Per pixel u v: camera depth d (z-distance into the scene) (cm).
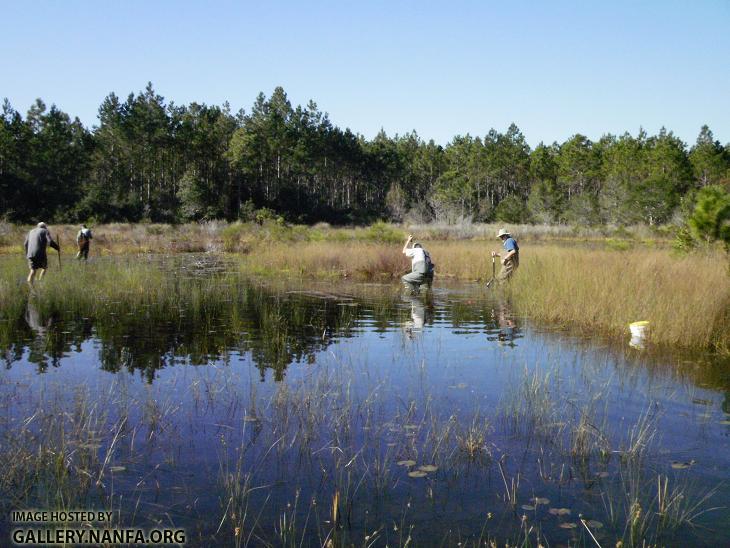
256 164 7325
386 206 7975
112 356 834
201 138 7112
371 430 562
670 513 409
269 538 375
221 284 1753
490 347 920
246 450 513
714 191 1383
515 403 637
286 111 7969
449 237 4338
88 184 6194
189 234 4050
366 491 441
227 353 866
